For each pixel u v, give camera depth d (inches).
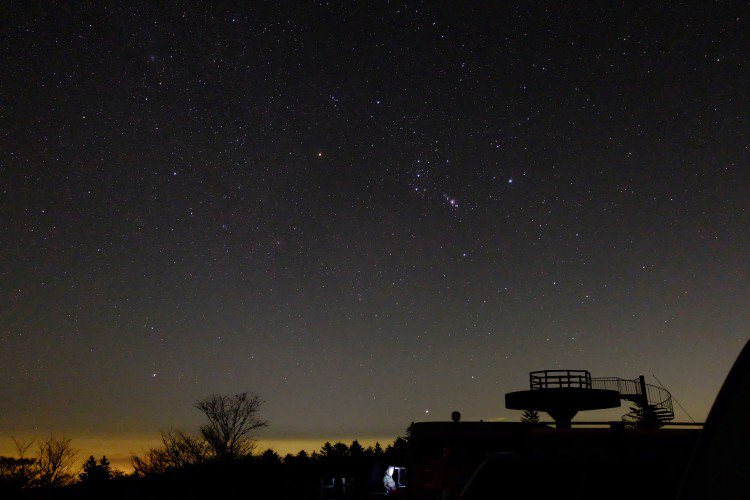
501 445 483.5
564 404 839.1
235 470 1261.1
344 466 1330.0
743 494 109.7
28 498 1060.5
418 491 494.9
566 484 166.2
